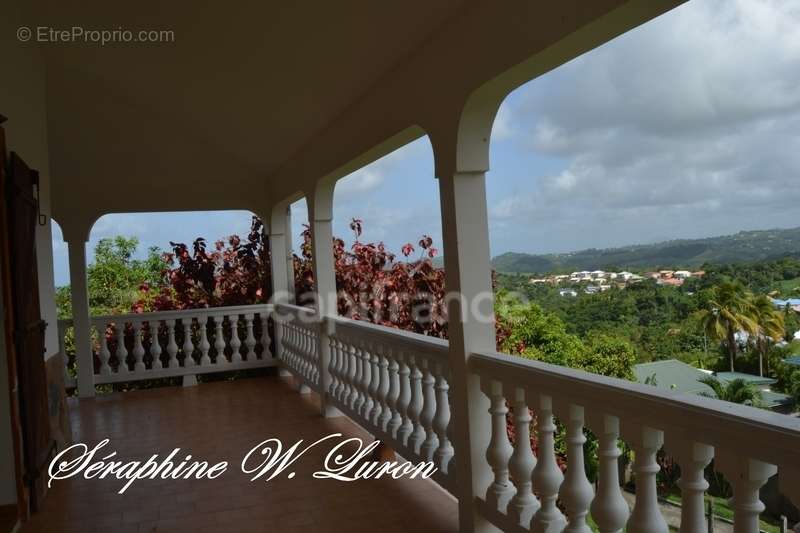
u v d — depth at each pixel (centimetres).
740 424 177
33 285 415
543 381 265
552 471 271
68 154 759
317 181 580
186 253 898
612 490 233
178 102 662
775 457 170
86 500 421
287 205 812
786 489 168
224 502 409
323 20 367
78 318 771
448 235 332
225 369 840
